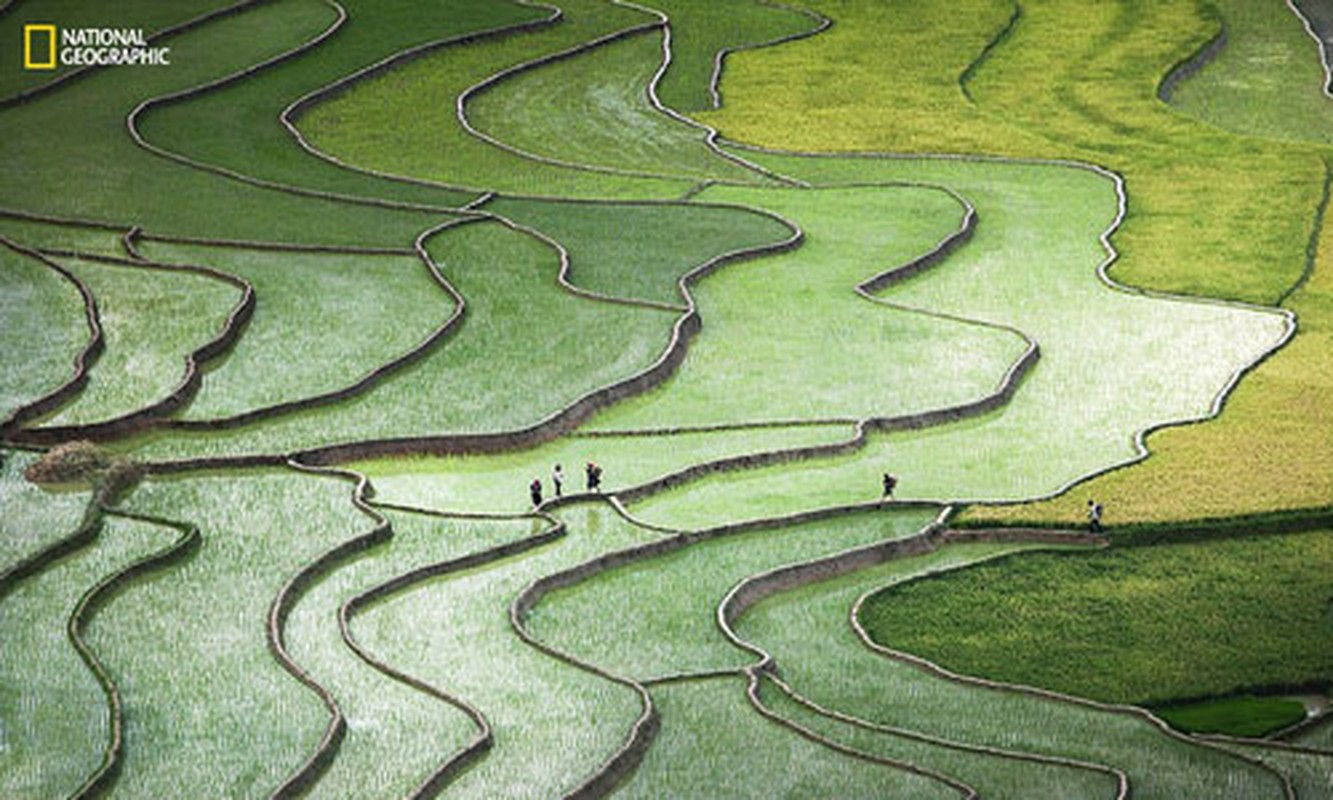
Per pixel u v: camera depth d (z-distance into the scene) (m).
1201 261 147.25
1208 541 105.06
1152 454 115.94
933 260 145.38
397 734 82.81
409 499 106.94
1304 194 160.25
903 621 97.50
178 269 132.12
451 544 100.81
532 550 101.31
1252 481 111.19
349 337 124.44
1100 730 87.38
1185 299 140.62
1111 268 145.75
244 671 86.81
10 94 162.12
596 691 87.50
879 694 90.31
